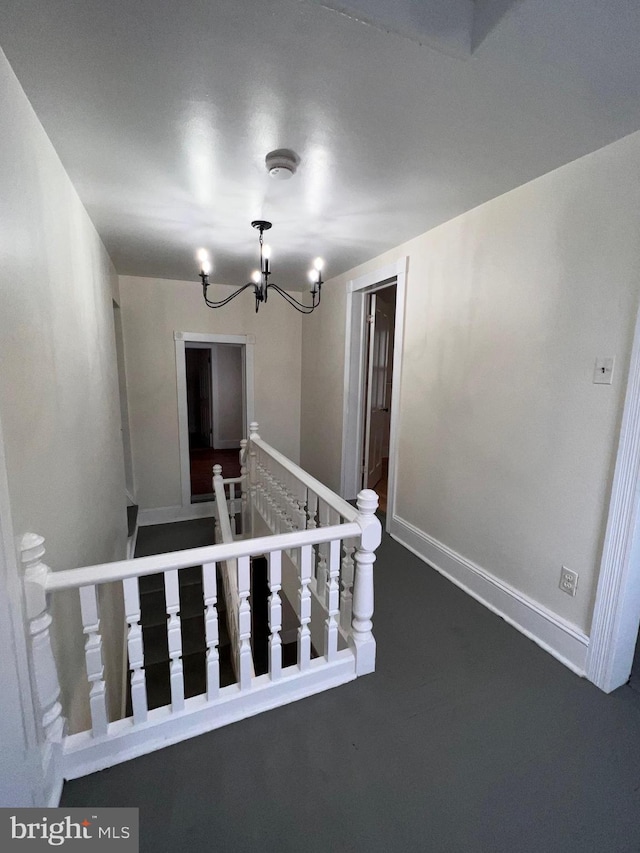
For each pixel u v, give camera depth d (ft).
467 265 7.55
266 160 5.69
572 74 3.94
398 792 4.06
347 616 6.11
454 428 8.07
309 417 15.53
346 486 12.98
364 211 7.52
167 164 5.77
